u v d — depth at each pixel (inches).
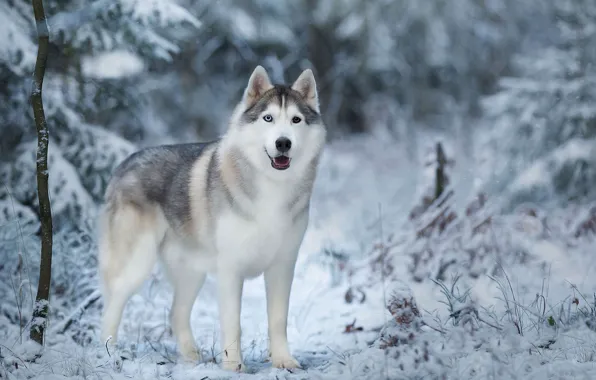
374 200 691.4
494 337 250.4
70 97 464.8
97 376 246.8
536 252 406.9
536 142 628.1
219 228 287.7
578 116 609.6
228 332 283.9
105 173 458.0
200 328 361.7
